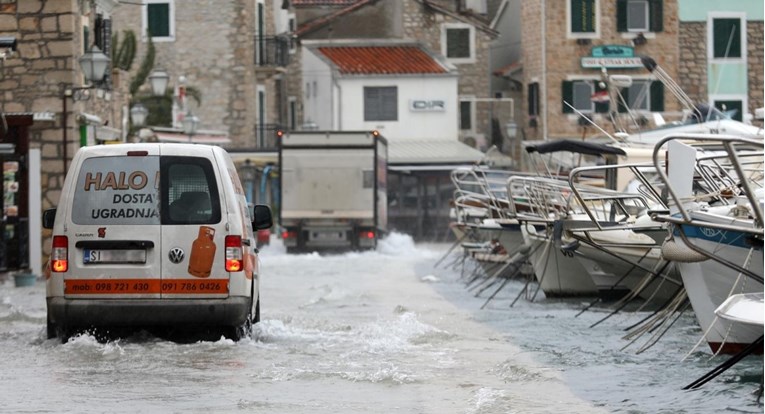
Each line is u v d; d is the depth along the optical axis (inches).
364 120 6127.0
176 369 1247.5
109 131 3346.5
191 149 1409.9
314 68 6274.6
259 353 1366.9
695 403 1059.9
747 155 1480.1
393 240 4557.1
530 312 1934.1
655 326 1612.9
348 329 1626.5
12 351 1375.5
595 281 1987.0
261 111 5974.4
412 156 5792.3
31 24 2910.9
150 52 4884.4
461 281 2728.8
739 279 1243.2
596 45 5866.1
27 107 2903.5
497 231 2431.1
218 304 1393.9
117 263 1393.9
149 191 1400.1
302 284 2650.1
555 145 2299.5
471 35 6471.5
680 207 1205.7
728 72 5856.3
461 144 6063.0
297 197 4143.7
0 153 2834.6
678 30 5856.3
